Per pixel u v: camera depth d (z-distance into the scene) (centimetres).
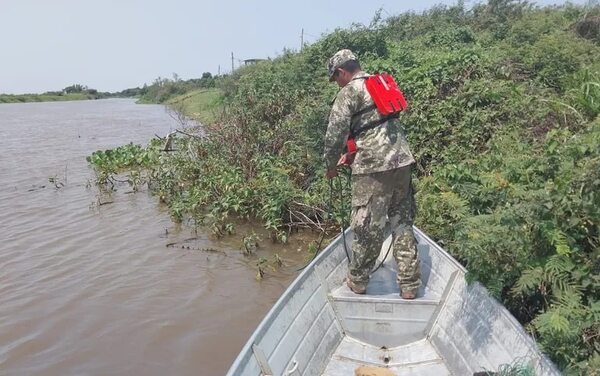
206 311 543
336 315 427
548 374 298
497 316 356
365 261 422
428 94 799
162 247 732
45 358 461
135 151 1320
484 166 582
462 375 365
